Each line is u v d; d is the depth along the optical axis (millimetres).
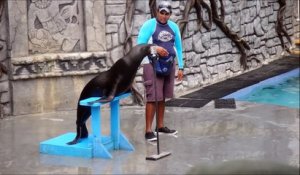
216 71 14766
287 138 9117
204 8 14039
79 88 11727
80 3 11656
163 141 9078
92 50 11750
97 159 8094
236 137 9242
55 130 10016
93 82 8172
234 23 15406
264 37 17141
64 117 11078
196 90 13562
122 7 11812
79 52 11711
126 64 8016
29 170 7660
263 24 17031
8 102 11234
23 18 11125
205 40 14219
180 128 9930
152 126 10102
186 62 13570
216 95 12859
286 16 18469
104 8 11719
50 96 11531
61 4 11531
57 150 8375
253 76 15312
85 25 11664
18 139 9406
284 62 17375
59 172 7547
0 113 11109
